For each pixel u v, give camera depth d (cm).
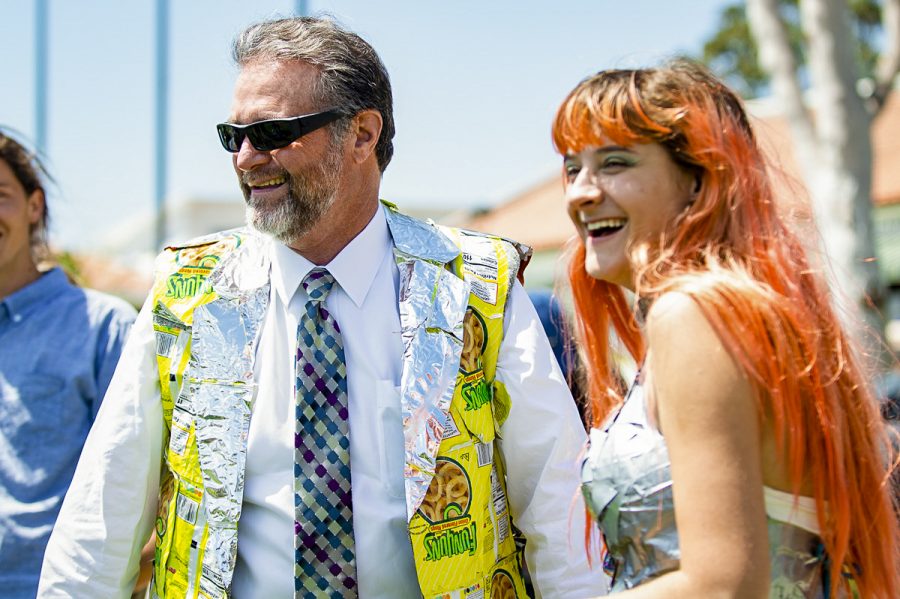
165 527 200
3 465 260
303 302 204
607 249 164
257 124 199
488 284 208
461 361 201
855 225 778
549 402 206
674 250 153
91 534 200
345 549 190
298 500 190
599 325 191
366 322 205
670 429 142
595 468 160
